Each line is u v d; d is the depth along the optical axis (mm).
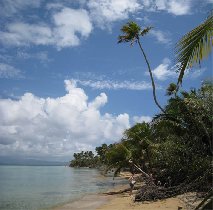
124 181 61594
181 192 23250
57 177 83938
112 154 37125
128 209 21906
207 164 21109
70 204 28859
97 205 26906
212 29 7168
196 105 21031
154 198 24719
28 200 32719
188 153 23000
